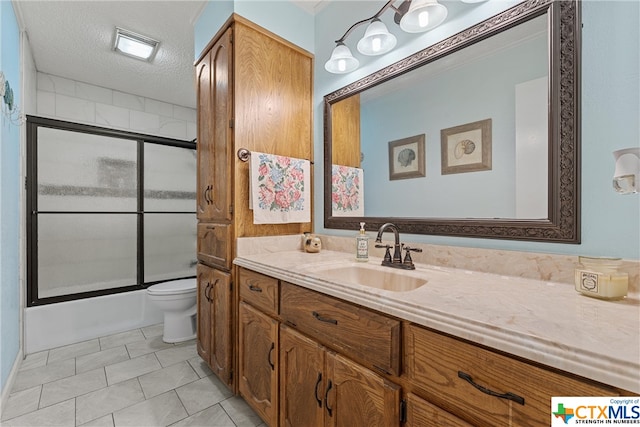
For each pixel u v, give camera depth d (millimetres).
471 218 1180
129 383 1757
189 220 3223
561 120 934
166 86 2959
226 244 1640
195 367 1952
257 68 1701
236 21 1614
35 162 2295
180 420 1444
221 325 1679
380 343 808
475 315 649
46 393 1649
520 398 554
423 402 709
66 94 2762
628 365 444
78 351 2174
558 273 938
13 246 1845
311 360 1062
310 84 1957
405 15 1208
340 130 1761
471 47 1182
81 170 2549
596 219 879
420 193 1362
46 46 2254
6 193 1656
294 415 1150
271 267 1281
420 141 1361
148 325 2699
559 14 941
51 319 2244
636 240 814
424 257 1305
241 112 1637
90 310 2424
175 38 2205
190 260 3223
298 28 1880
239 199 1640
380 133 1537
